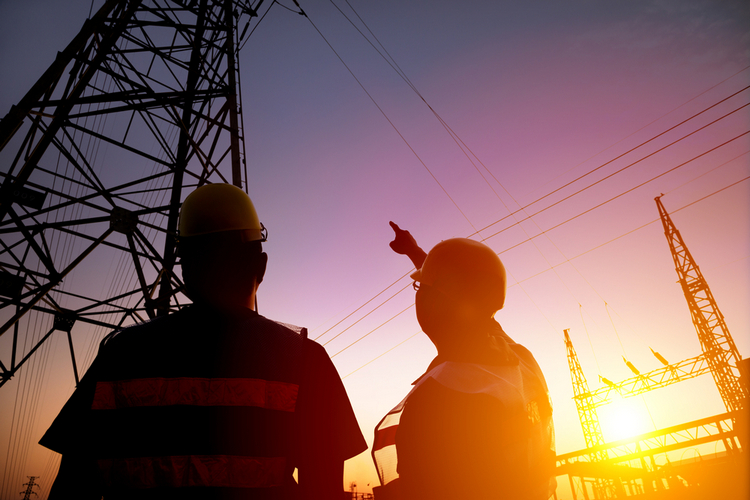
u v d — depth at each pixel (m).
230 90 11.51
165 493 1.16
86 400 1.33
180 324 1.42
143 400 1.26
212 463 1.19
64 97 10.10
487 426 1.18
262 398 1.31
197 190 1.66
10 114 8.70
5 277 8.50
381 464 1.41
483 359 1.48
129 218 9.70
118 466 1.18
